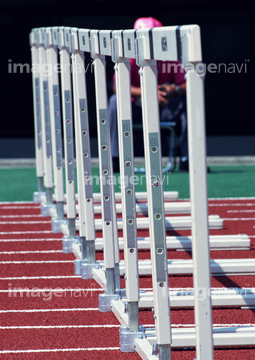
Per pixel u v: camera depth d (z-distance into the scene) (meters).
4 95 51.88
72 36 16.11
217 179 34.44
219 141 49.56
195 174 8.03
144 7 50.72
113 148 35.00
